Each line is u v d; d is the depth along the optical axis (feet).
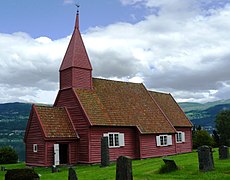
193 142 206.08
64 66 132.46
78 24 138.00
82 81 131.23
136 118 138.21
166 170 76.74
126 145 130.72
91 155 118.11
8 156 162.30
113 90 143.43
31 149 121.70
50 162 114.01
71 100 127.34
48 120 119.44
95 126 120.16
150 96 158.81
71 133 121.39
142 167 90.07
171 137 149.38
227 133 254.47
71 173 66.74
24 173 70.74
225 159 90.58
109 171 88.89
